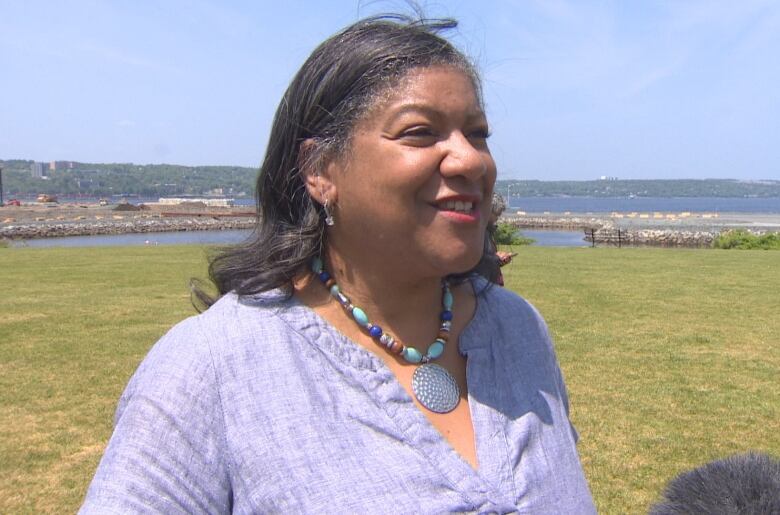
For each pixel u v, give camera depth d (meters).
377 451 1.22
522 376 1.50
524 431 1.39
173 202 105.75
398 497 1.18
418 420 1.28
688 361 8.15
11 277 16.41
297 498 1.15
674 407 6.50
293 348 1.30
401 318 1.43
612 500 4.70
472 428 1.37
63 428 6.03
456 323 1.52
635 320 10.65
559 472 1.40
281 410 1.22
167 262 20.27
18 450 5.53
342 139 1.32
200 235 54.50
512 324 1.59
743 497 1.38
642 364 8.02
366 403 1.27
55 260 21.11
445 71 1.32
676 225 66.81
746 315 11.11
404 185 1.28
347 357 1.31
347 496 1.15
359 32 1.37
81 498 4.75
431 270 1.35
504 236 28.66
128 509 1.12
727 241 30.56
